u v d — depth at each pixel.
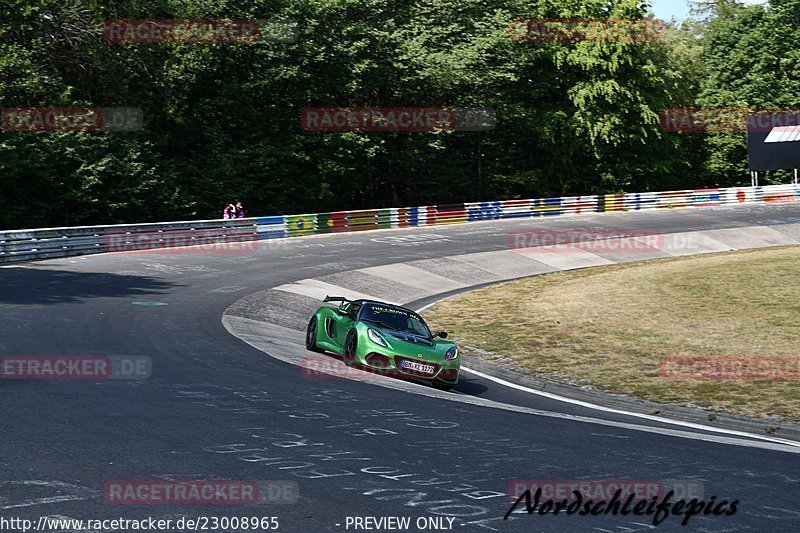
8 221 37.41
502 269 33.34
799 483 7.44
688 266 31.95
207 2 45.59
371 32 48.84
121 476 6.71
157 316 17.86
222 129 47.72
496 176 61.38
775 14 68.50
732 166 67.69
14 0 38.78
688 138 69.81
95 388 10.34
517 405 12.60
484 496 6.61
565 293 26.59
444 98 54.44
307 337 16.08
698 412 12.13
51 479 6.54
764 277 28.11
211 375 11.87
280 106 50.03
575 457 8.14
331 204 52.16
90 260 27.53
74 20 41.31
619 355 16.91
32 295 19.84
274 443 8.03
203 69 45.19
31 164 37.00
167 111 46.16
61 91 40.34
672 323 20.73
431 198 58.16
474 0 55.81
